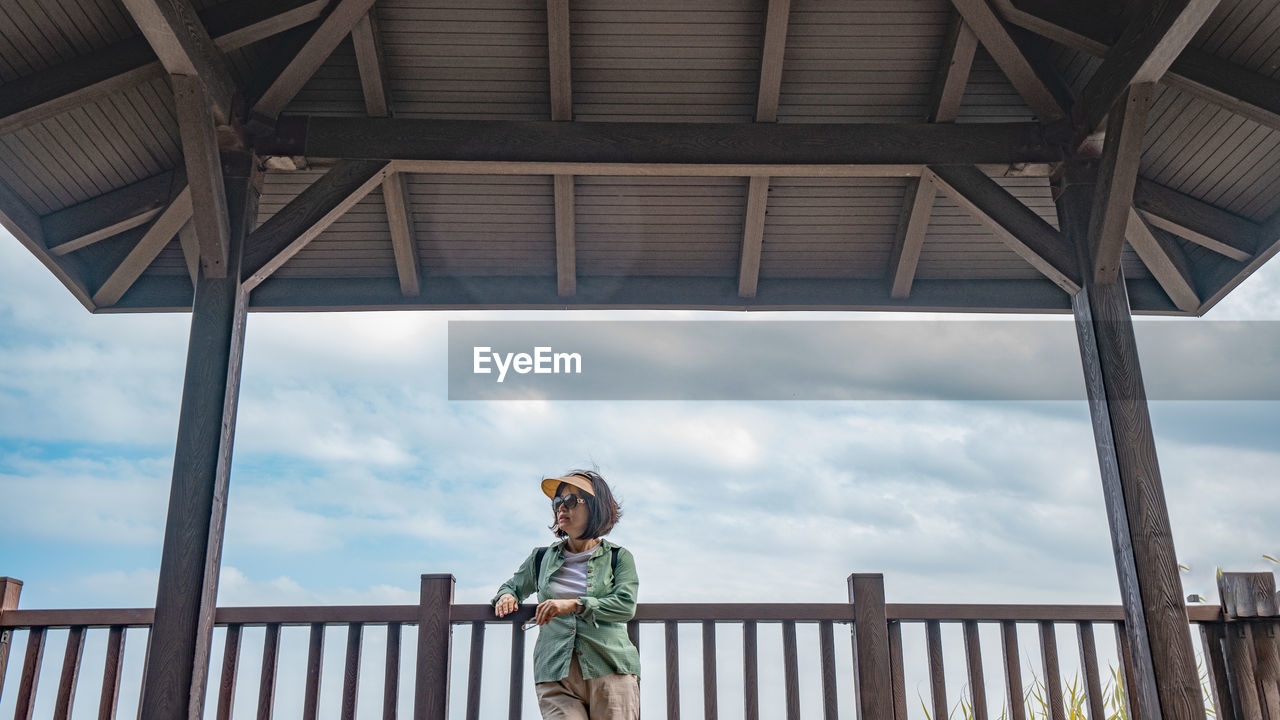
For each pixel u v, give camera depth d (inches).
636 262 290.4
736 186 270.4
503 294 291.6
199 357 198.1
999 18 224.7
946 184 233.0
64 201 252.2
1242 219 267.3
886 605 176.7
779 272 293.1
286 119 230.1
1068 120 233.1
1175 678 183.5
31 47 204.2
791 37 240.8
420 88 249.0
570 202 264.1
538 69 245.6
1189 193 267.3
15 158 232.2
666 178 267.0
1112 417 204.5
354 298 288.5
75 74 203.3
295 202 220.5
